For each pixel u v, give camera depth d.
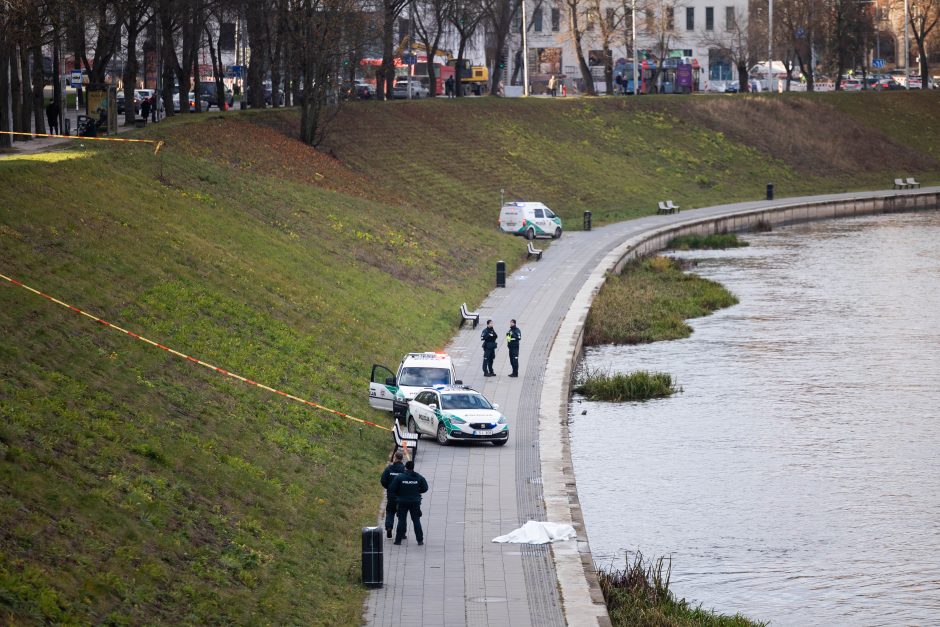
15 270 91.56
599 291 169.00
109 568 55.09
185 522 63.47
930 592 70.69
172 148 165.88
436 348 129.62
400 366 103.69
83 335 85.25
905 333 149.50
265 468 76.94
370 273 147.75
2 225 100.38
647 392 119.31
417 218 191.00
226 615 55.31
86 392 75.06
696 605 68.69
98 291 96.50
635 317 157.75
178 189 142.00
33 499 57.66
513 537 68.88
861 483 90.69
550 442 91.75
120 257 107.31
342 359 111.69
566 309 152.00
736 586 71.75
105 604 52.09
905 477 91.88
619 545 78.44
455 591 60.81
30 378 73.00
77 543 55.91
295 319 116.50
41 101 184.62
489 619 57.06
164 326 96.31
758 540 79.19
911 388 120.50
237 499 69.94
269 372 97.81
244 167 180.12
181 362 90.19
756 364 133.38
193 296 107.31
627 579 68.88
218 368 92.81
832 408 113.12
